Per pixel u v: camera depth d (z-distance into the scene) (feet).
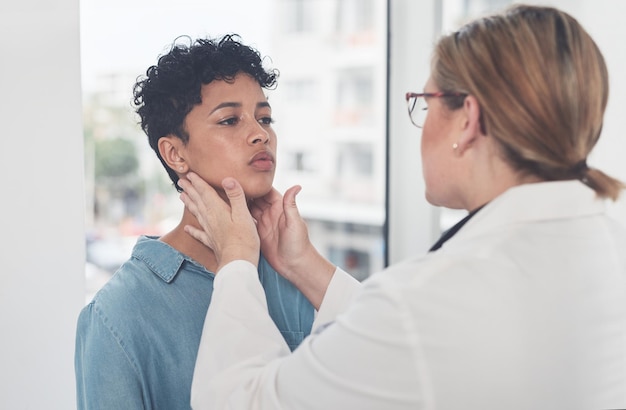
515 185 2.38
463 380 2.05
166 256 3.19
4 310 3.37
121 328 2.97
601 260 2.31
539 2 4.85
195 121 3.08
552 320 2.13
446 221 5.51
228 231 2.97
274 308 3.54
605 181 2.45
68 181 3.43
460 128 2.42
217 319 2.71
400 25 5.10
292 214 3.35
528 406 2.07
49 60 3.34
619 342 2.28
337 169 7.29
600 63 2.35
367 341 2.15
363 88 7.16
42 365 3.46
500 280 2.13
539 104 2.22
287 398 2.33
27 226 3.38
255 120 3.16
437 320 2.08
